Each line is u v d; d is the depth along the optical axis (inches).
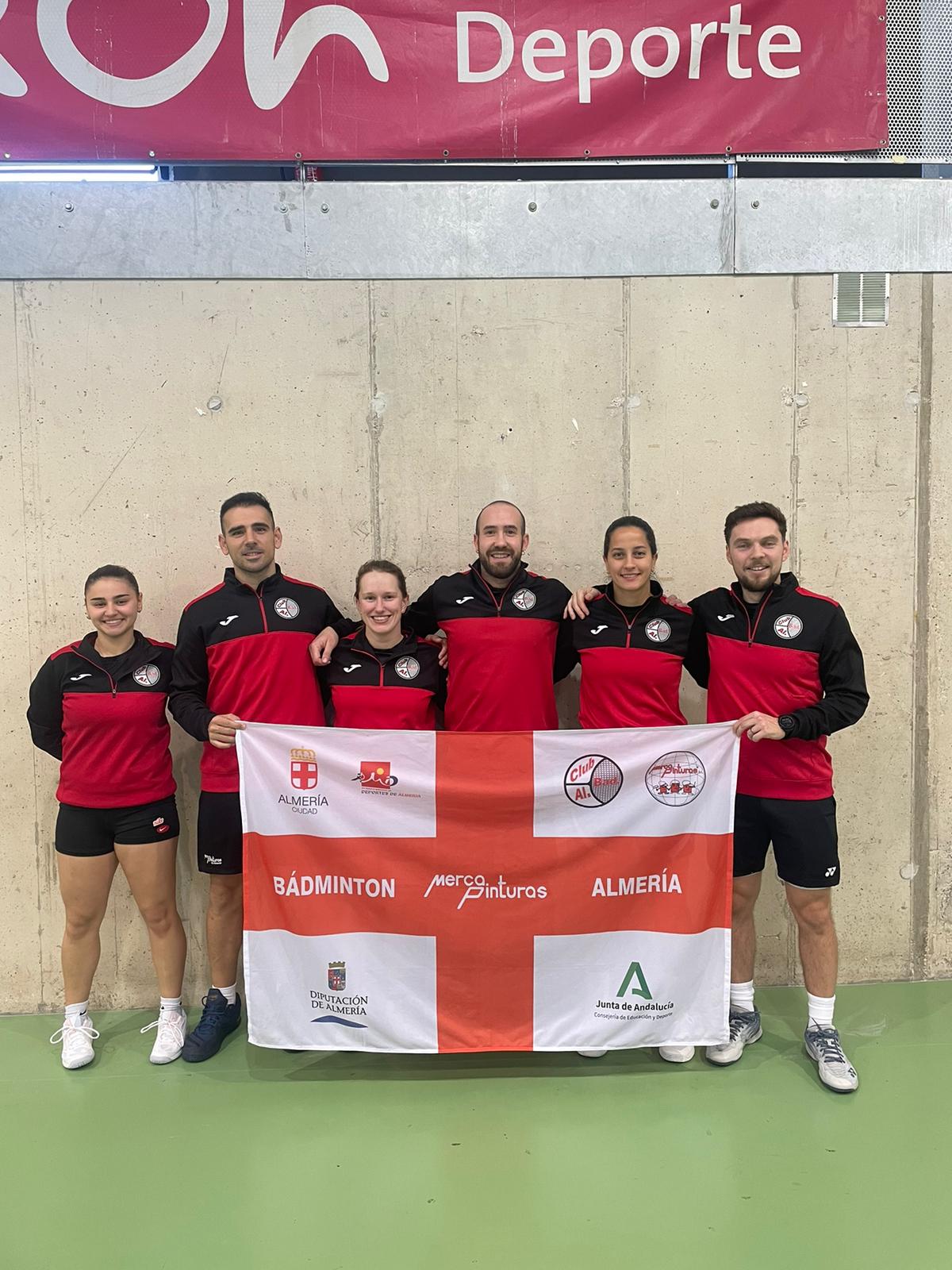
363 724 107.2
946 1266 76.4
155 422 121.6
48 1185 87.2
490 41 121.8
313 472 123.0
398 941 100.6
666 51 122.6
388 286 122.0
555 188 122.3
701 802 99.9
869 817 128.6
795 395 125.3
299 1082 104.4
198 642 107.3
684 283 123.8
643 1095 100.8
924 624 128.2
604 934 100.8
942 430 126.9
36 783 122.9
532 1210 82.9
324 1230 81.0
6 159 119.7
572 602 107.5
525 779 99.8
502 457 124.0
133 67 120.5
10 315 120.0
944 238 125.9
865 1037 113.3
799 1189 85.5
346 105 122.1
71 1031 110.0
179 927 112.5
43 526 121.7
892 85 125.7
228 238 120.8
